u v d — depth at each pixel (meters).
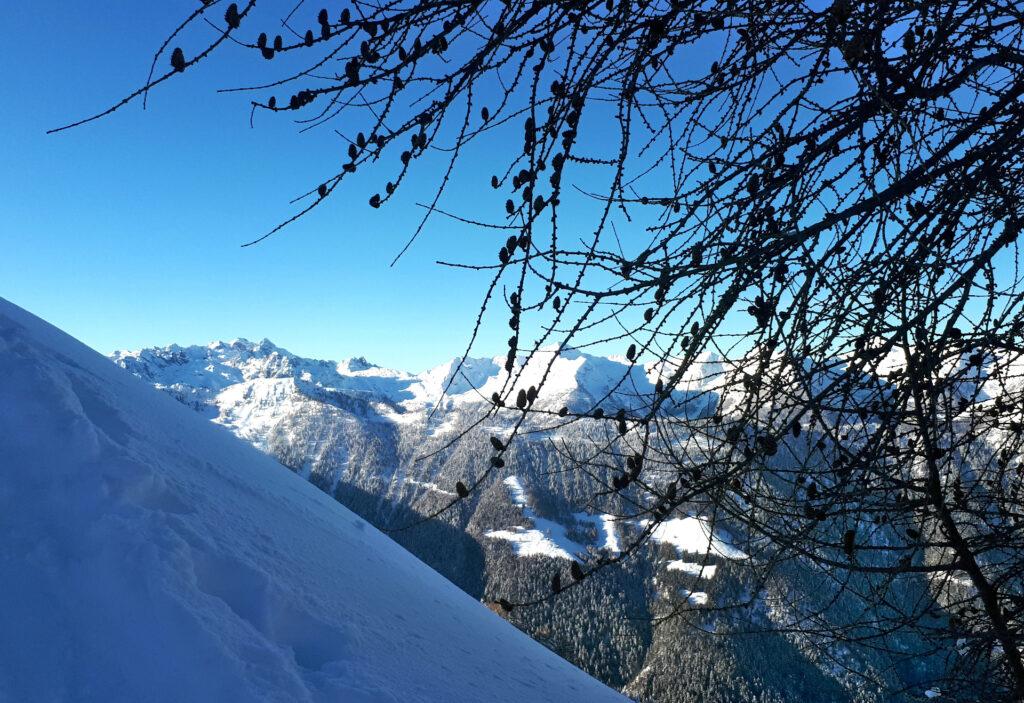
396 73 1.13
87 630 1.76
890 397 1.18
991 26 1.21
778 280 1.18
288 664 2.00
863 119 1.15
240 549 2.61
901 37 1.29
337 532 4.53
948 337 1.10
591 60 1.22
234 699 1.69
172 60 0.99
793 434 1.12
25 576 1.87
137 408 4.11
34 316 5.55
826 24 1.16
